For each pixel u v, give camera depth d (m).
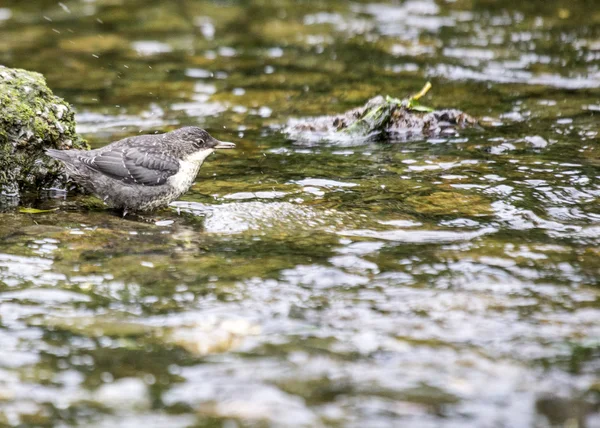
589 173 12.91
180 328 8.11
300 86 18.72
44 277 9.28
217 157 14.23
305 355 7.57
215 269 9.49
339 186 12.60
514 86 18.30
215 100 17.75
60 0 26.61
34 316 8.37
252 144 14.99
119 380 7.20
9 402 6.88
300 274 9.33
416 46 21.78
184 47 22.02
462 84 18.56
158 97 17.91
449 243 10.18
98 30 23.47
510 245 10.07
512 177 12.79
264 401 6.85
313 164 13.82
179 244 10.31
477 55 20.77
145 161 11.59
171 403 6.86
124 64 20.38
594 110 16.55
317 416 6.63
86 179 11.66
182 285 9.08
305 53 21.45
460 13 25.06
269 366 7.39
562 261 9.56
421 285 9.01
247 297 8.77
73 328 8.12
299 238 10.46
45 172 12.48
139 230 10.89
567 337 7.79
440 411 6.67
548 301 8.55
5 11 25.23
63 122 12.73
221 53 21.52
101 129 15.59
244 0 26.83
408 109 15.77
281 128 15.97
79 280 9.21
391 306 8.52
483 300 8.59
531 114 16.39
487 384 7.04
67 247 10.20
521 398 6.82
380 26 23.94
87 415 6.70
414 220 11.02
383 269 9.43
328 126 15.75
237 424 6.54
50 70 19.61
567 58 20.30
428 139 15.26
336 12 25.67
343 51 21.56
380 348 7.68
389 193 12.19
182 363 7.47
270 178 13.08
